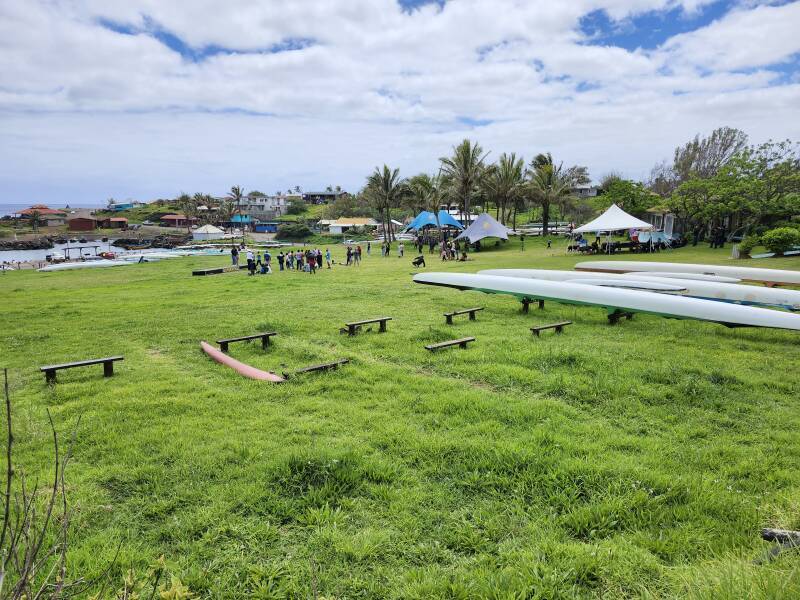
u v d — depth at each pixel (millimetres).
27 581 1796
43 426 5781
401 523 3752
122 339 10750
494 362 8062
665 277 15250
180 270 32781
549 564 3248
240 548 3496
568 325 11195
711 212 32188
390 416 5875
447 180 52594
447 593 3035
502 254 37000
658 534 3570
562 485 4227
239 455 4875
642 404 6172
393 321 12062
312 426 5590
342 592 3080
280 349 9391
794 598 2357
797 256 24344
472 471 4527
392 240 63812
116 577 3162
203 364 8578
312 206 138875
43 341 10750
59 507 3951
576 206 71562
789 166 28391
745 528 3586
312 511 3836
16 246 77688
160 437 5371
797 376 7262
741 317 10156
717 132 53969
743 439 5215
